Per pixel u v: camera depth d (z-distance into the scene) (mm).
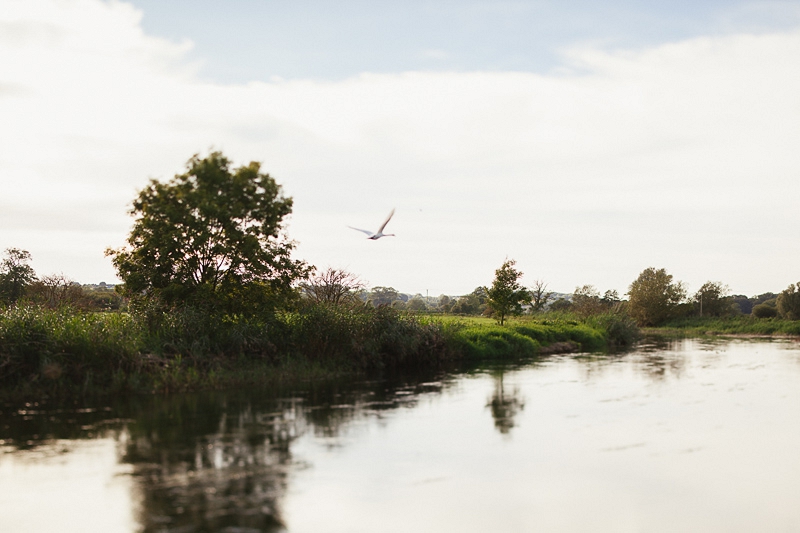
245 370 24953
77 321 23531
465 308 109875
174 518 10258
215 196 26703
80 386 21406
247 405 19891
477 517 10758
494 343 39219
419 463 13711
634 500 11820
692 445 15703
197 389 22625
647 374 29922
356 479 12500
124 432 15977
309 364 27281
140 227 27094
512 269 56312
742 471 13672
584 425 17812
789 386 25953
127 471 12688
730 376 29500
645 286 101938
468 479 12727
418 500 11453
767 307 107438
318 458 13891
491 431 16844
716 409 20516
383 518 10562
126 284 26781
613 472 13414
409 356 31422
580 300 93625
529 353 40719
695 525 10742
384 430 16734
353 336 29797
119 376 21859
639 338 61375
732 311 111625
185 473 12617
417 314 38281
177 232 26000
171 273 27062
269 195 28094
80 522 10062
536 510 11164
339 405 20281
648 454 14852
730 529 10609
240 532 9734
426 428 17078
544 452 14836
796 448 15531
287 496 11422
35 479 12133
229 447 14648
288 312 30031
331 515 10602
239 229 27812
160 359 23172
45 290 36312
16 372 21266
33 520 10141
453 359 35000
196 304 26484
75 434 15688
